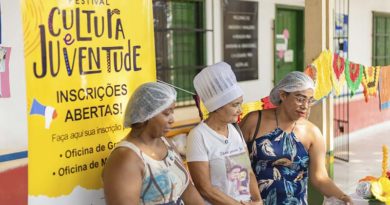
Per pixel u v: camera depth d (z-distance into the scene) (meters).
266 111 2.69
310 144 2.70
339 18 8.05
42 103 2.01
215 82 2.22
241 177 2.34
